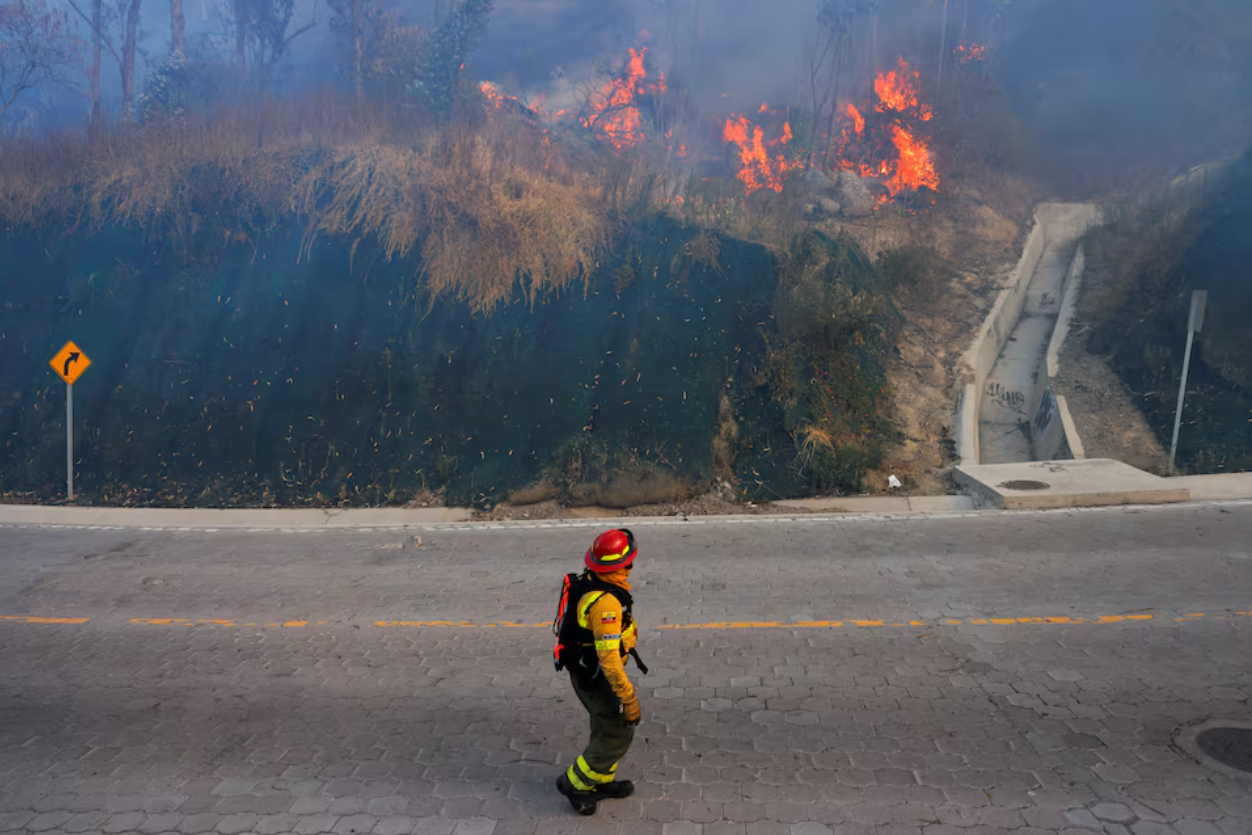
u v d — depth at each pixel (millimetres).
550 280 15688
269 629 8148
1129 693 6031
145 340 15977
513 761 5414
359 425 14844
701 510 12906
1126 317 17750
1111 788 4773
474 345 15273
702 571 9617
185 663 7309
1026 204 26406
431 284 15570
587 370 14945
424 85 20922
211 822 4734
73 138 18594
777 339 15305
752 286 15984
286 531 12398
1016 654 6859
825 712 5949
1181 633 7121
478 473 14000
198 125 18469
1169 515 11055
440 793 5012
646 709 6105
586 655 4480
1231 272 16047
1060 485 12297
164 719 6180
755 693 6324
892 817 4559
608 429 14211
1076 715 5730
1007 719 5715
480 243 15766
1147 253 19531
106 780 5273
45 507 14086
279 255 16312
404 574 9961
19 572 10398
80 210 16938
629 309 15562
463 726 5953
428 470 14211
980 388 17750
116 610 8844
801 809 4676
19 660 7457
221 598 9188
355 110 18859
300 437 14797
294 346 15641
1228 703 5801
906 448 14797
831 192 23000
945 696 6133
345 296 15898
